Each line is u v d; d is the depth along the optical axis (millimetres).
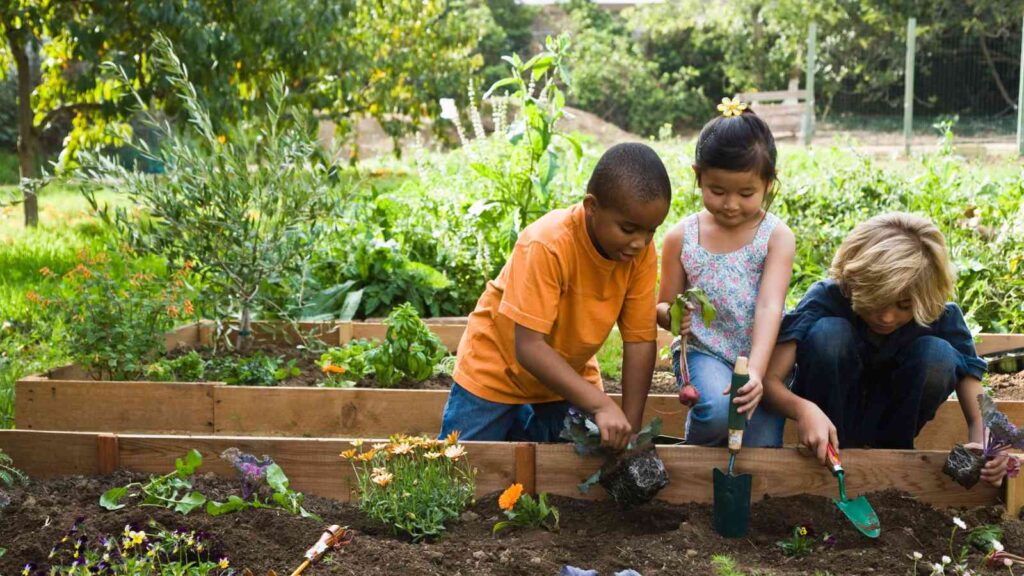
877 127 25531
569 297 3398
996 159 17219
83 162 5316
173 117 10938
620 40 33031
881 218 3371
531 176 6633
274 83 5570
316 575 2756
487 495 3426
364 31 13906
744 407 3178
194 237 5227
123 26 10211
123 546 2859
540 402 3703
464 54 15953
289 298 5996
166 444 3516
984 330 5910
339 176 5656
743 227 3592
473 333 3713
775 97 24953
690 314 3498
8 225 10805
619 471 3217
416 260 7059
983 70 27438
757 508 3275
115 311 4844
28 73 10883
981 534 3057
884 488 3354
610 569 2850
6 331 5871
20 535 2986
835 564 2906
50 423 4480
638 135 31484
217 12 10469
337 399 4406
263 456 3473
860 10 28828
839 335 3414
